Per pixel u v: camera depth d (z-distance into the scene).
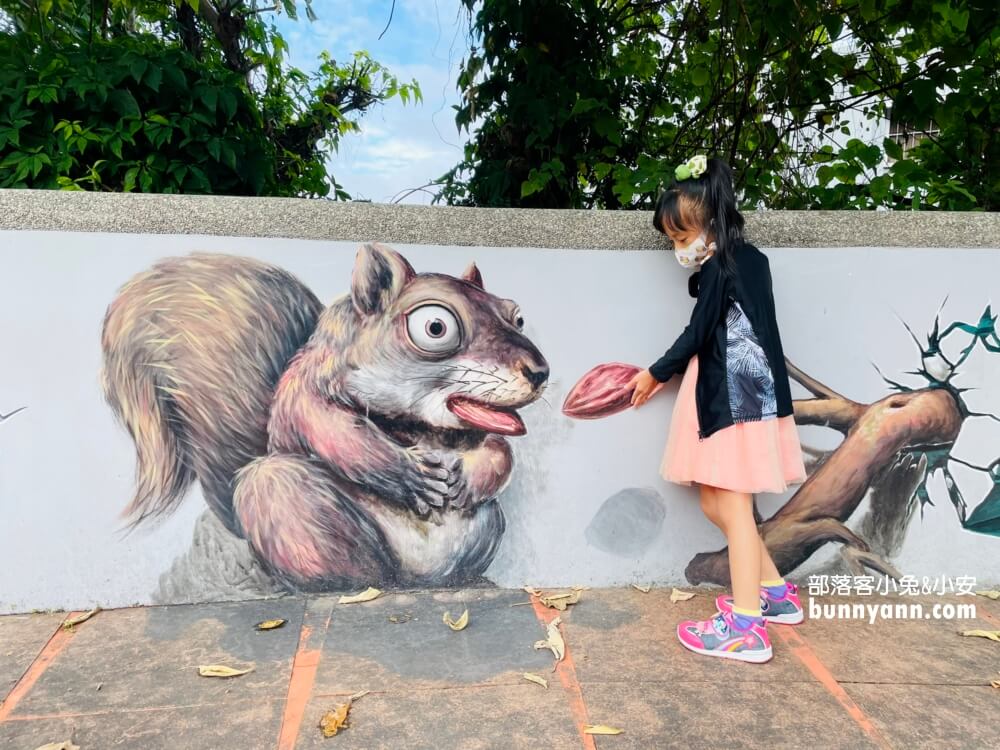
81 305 2.49
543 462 2.70
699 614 2.54
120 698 2.00
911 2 3.58
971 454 2.81
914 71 3.92
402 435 2.64
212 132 3.25
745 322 2.24
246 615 2.51
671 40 4.31
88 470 2.54
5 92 2.89
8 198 2.41
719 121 4.21
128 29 4.64
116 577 2.57
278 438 2.61
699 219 2.28
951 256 2.74
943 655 2.30
